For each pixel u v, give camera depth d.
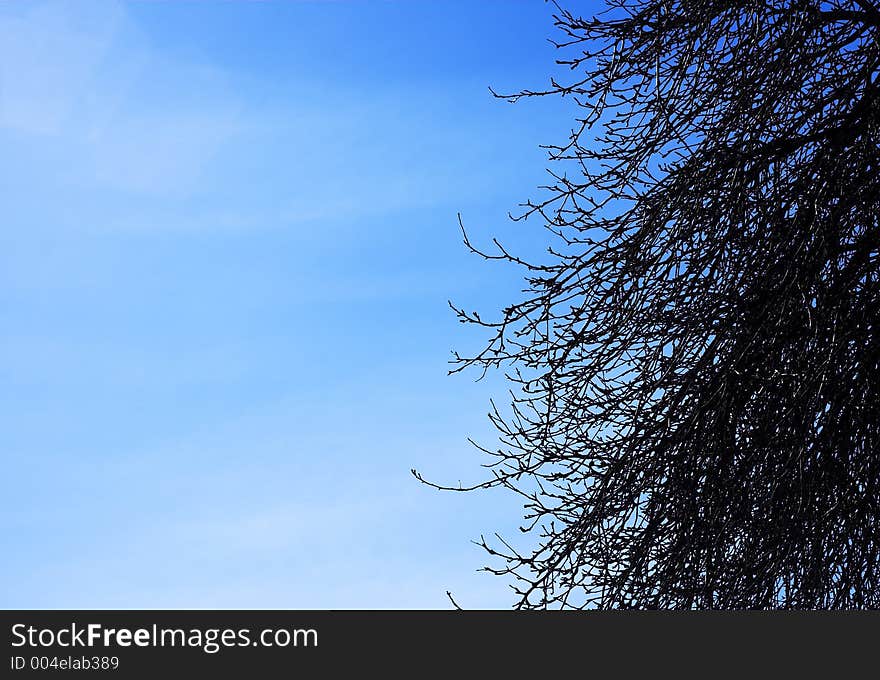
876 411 5.66
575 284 5.88
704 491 5.78
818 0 5.46
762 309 5.57
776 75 5.55
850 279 5.71
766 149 5.70
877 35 5.59
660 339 5.95
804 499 5.57
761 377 5.67
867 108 5.65
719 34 5.77
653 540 5.77
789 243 5.63
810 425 5.46
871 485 5.62
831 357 5.30
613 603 5.64
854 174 5.57
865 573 5.83
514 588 5.74
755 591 5.62
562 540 5.69
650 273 5.84
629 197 6.14
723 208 5.69
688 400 5.76
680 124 5.80
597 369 5.93
